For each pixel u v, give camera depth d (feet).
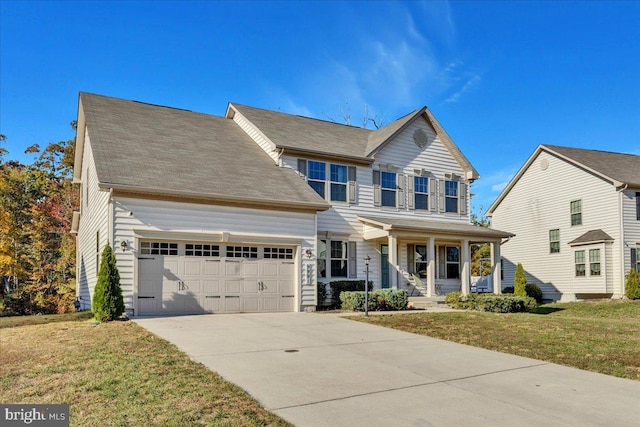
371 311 53.36
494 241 67.67
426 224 65.82
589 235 81.61
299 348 30.73
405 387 22.27
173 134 59.47
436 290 71.61
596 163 85.46
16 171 107.96
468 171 73.92
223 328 37.58
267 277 50.65
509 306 54.24
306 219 52.95
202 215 46.96
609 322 44.75
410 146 70.18
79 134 66.64
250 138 67.00
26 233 97.04
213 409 18.35
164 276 45.29
